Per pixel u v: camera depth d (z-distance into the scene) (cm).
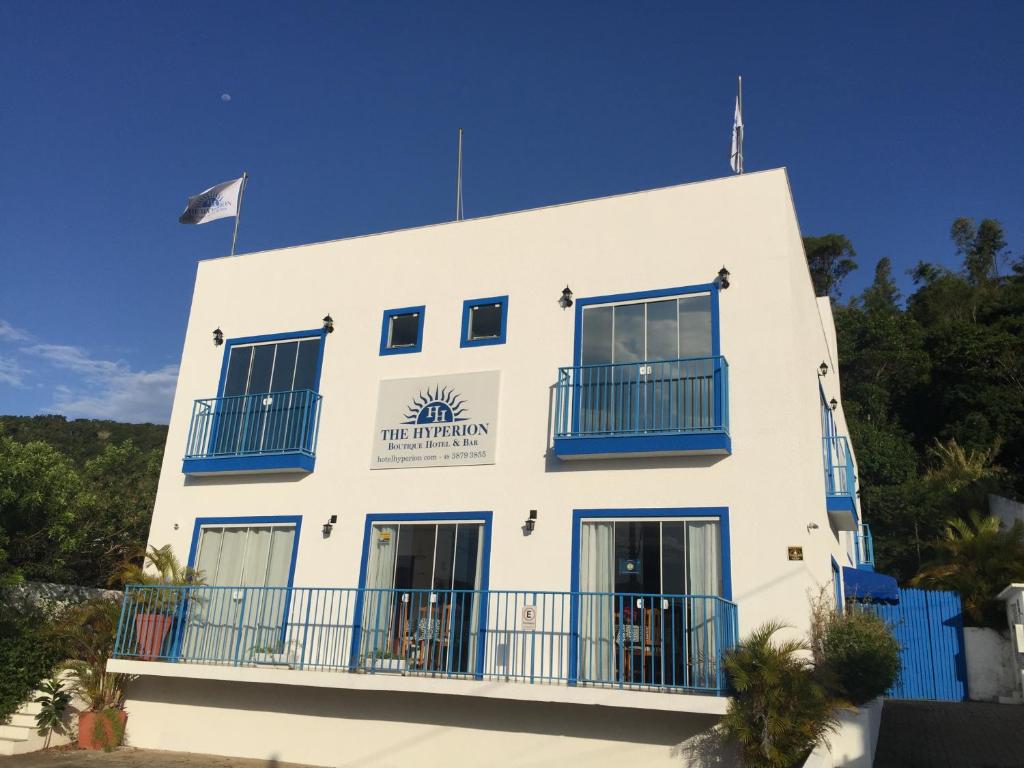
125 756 1230
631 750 1025
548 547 1176
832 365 1842
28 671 1338
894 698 1809
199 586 1280
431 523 1267
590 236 1320
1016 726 1311
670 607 1083
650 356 1220
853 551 1914
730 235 1228
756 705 918
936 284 4862
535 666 1121
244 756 1225
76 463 3481
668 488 1136
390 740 1150
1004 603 1819
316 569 1316
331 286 1496
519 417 1262
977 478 2820
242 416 1472
